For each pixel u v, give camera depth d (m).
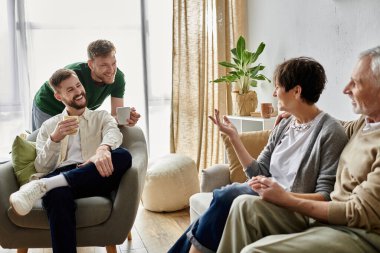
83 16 3.87
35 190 1.88
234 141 1.94
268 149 1.91
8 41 3.67
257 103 3.25
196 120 3.82
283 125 1.87
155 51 4.02
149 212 3.20
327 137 1.59
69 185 1.97
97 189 2.06
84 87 2.55
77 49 3.87
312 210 1.36
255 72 3.13
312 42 2.65
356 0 2.21
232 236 1.40
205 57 3.79
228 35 3.73
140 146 2.36
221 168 2.18
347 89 1.50
